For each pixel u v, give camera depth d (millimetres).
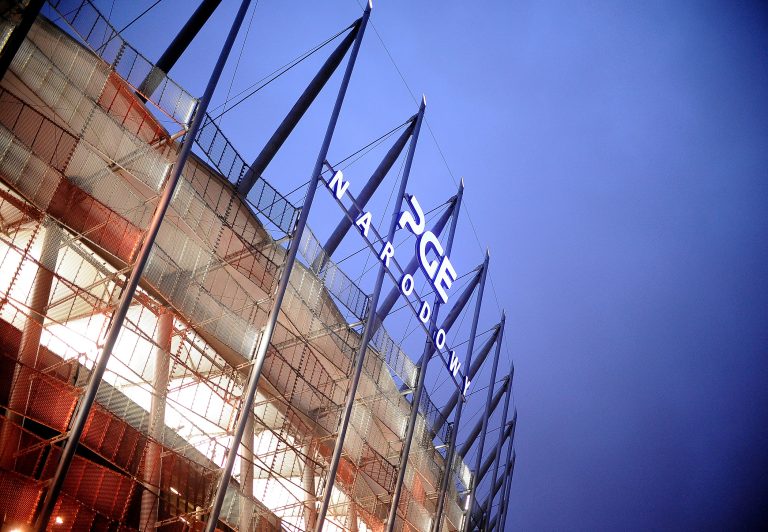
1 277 25219
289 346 32688
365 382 38656
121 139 25766
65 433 21891
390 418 41031
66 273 26312
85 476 22750
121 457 23797
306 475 32875
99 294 26922
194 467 27078
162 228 26578
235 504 27953
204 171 29875
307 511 32562
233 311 28562
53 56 24141
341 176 33688
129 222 24422
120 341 29422
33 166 21906
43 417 21359
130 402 24906
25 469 21719
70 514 21859
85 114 24578
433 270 42938
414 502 43562
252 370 27562
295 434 33812
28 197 21828
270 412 35375
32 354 21344
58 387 22219
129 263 25047
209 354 31250
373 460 39062
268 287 32469
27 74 22797
